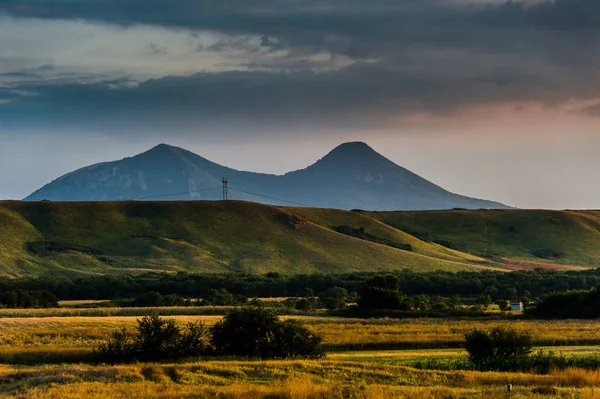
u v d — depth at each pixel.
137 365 63.19
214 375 59.44
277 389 51.75
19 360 75.06
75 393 51.59
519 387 53.28
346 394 50.47
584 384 55.44
